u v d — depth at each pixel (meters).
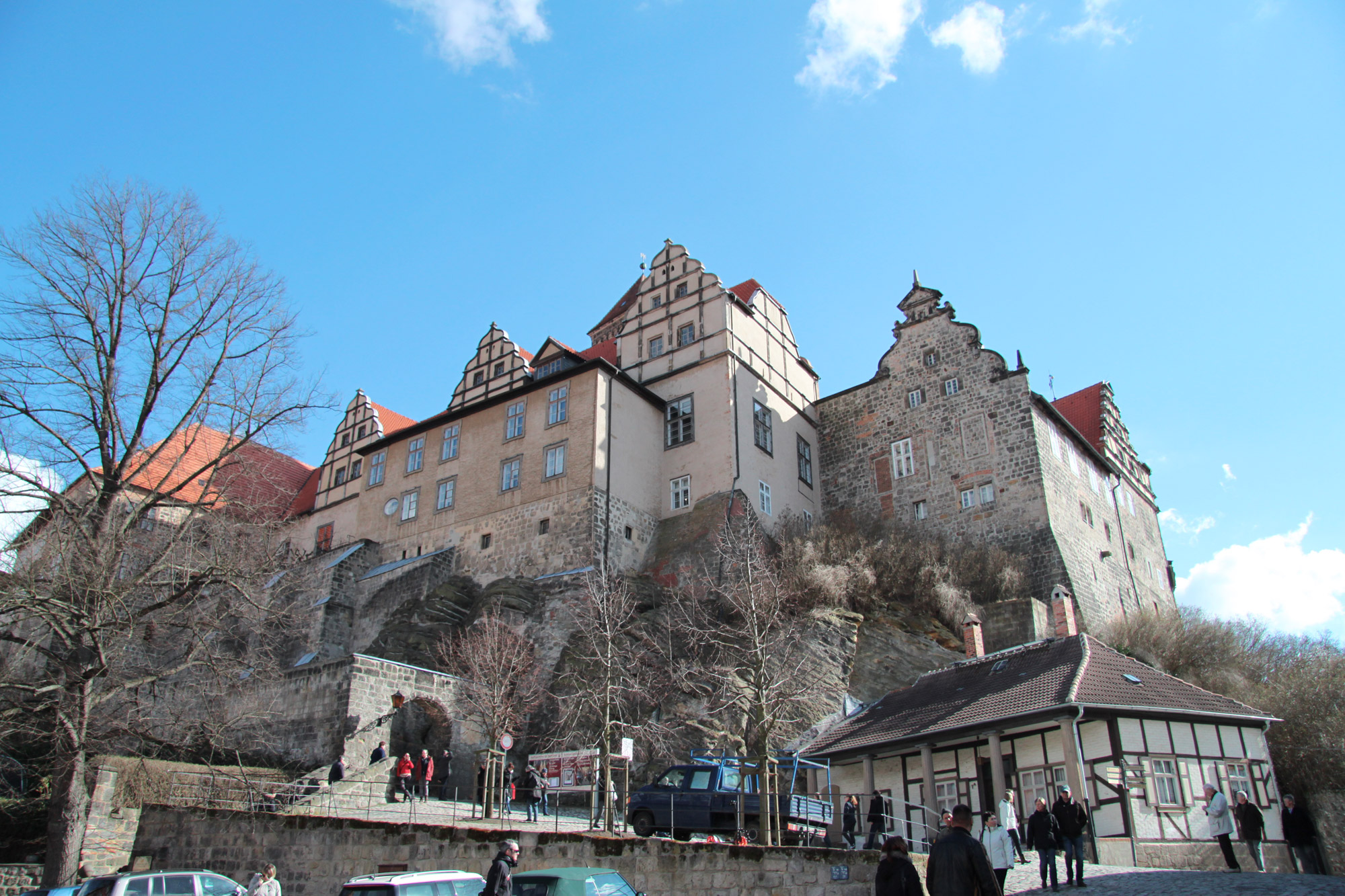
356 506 49.31
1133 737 21.45
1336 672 29.83
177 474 42.09
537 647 35.22
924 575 37.72
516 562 39.62
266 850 19.64
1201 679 32.16
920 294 47.38
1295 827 18.70
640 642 32.66
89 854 21.28
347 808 23.69
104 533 20.11
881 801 21.56
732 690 28.30
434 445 45.72
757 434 43.50
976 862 8.98
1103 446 49.38
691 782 21.50
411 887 13.40
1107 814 20.75
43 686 18.89
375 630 40.84
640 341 46.72
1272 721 23.53
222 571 21.31
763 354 46.09
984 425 42.94
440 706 29.72
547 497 39.94
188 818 21.44
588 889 12.79
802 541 39.59
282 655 40.53
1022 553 39.59
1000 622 35.59
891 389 46.66
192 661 21.83
